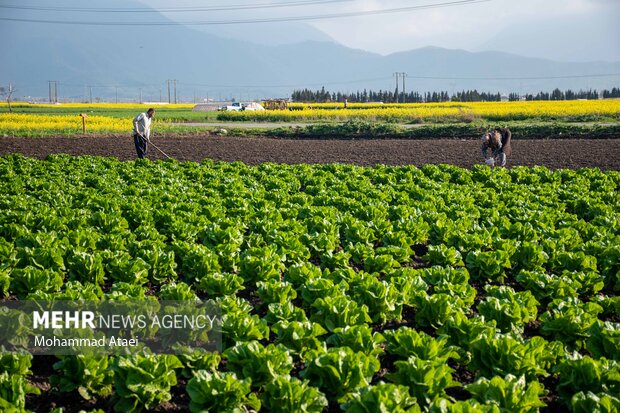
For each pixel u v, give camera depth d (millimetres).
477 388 7758
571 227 17984
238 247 15320
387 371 10062
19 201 19391
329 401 9031
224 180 25812
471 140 52469
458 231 16375
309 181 26359
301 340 9328
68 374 8594
